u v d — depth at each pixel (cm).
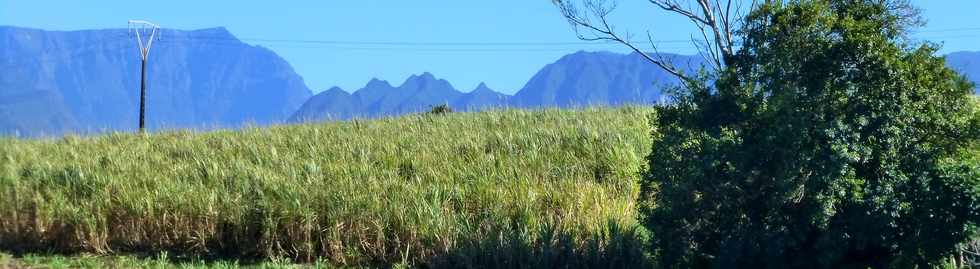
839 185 916
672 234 1025
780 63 963
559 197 1438
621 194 1517
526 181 1518
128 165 1717
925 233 945
